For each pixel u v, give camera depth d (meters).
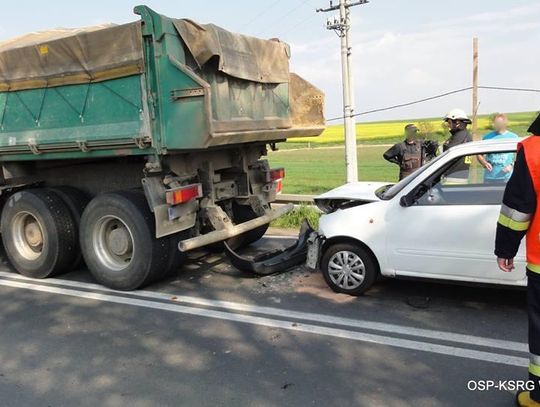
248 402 3.37
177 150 5.23
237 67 5.69
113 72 5.22
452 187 4.77
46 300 5.57
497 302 4.94
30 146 5.97
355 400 3.34
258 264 5.85
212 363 3.94
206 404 3.36
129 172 6.34
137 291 5.77
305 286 5.65
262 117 6.31
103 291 5.82
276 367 3.84
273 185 7.23
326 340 4.27
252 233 7.43
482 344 4.07
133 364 3.98
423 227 4.77
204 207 5.99
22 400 3.51
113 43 5.14
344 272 5.25
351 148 11.89
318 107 7.02
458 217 4.62
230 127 5.47
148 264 5.59
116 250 5.83
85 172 6.62
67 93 5.60
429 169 4.85
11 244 6.50
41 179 6.96
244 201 6.89
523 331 4.28
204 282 6.00
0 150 6.27
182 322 4.79
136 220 5.55
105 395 3.53
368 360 3.89
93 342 4.41
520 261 4.39
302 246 6.31
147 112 5.12
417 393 3.40
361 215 5.08
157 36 4.97
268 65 6.36
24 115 5.98
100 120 5.44
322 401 3.35
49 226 6.15
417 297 5.15
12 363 4.07
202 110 4.88
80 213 6.39
